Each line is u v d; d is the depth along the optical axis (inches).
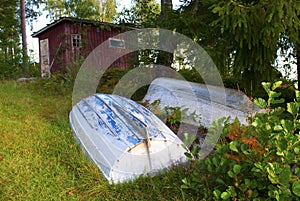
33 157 116.5
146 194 94.7
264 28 133.1
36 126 152.9
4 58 418.6
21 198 91.6
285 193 69.2
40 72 478.3
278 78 191.0
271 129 78.8
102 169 107.1
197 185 89.1
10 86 281.0
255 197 78.2
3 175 102.2
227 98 162.7
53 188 97.3
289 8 127.6
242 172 83.0
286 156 72.6
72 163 111.7
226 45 159.6
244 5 145.6
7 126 148.6
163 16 258.7
